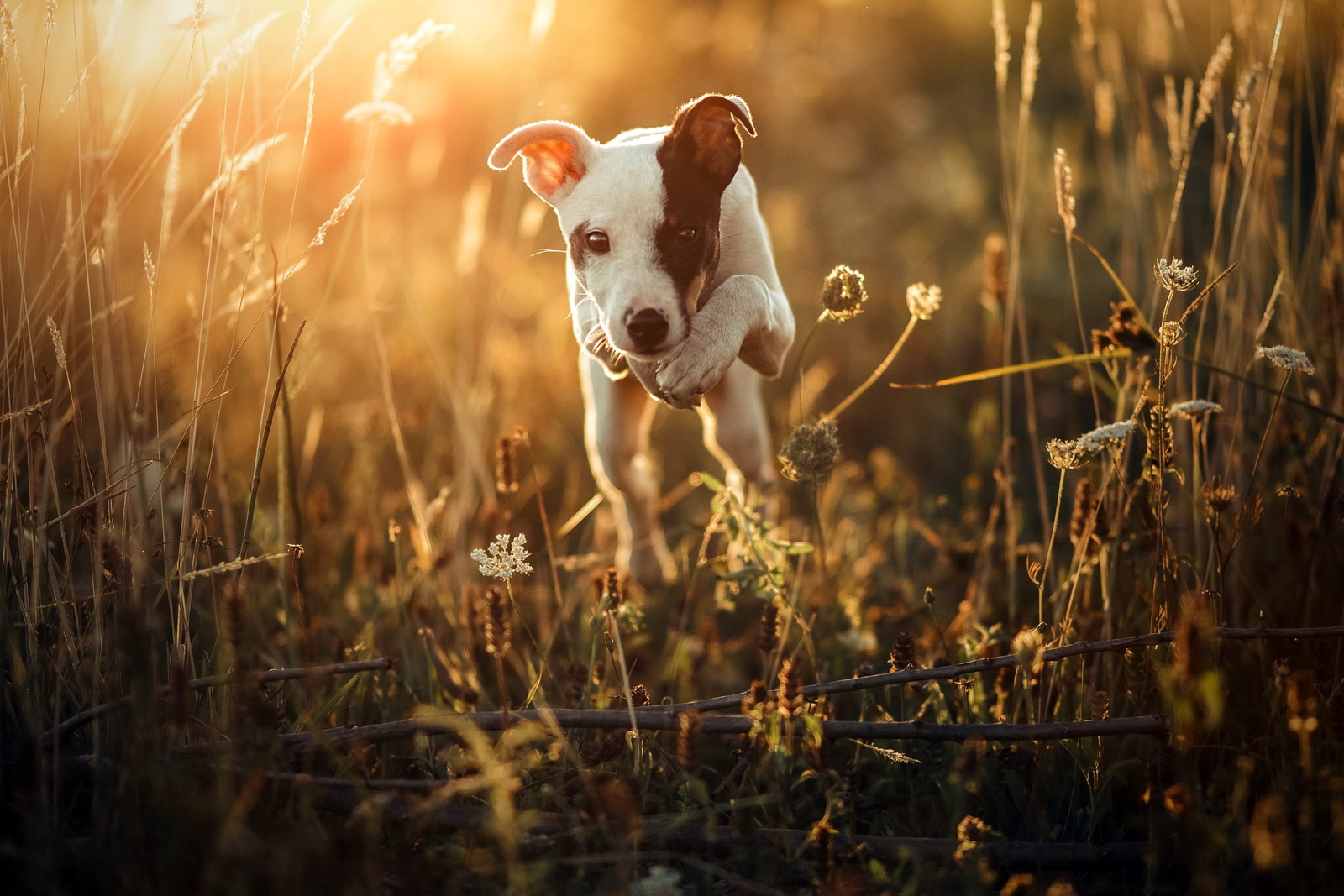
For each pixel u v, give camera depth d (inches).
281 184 80.4
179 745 50.7
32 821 47.9
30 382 57.4
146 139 77.7
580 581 66.7
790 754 53.1
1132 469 65.7
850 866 51.6
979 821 50.8
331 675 56.4
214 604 56.3
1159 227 70.2
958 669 52.9
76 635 53.6
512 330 87.5
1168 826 50.6
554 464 79.7
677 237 55.1
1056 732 51.8
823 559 58.1
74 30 57.9
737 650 65.1
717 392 65.5
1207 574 56.2
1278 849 48.4
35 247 62.9
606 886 49.5
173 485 62.6
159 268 57.8
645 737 54.0
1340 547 59.7
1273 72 63.0
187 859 48.0
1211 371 62.8
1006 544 65.8
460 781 49.5
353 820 48.9
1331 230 65.9
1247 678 57.8
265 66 75.7
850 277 56.4
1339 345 62.3
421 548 63.9
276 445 74.6
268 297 61.3
